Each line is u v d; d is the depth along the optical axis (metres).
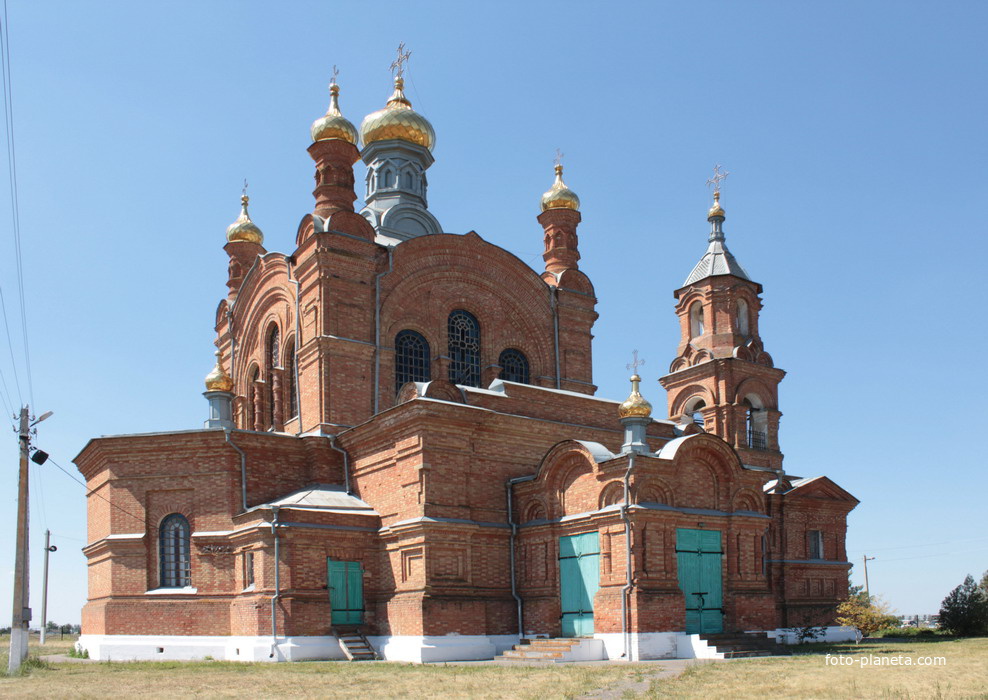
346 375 35.34
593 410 37.41
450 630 29.58
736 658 27.20
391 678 22.67
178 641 31.97
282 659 28.98
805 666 23.81
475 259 40.88
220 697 19.25
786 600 40.09
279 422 38.22
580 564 30.14
